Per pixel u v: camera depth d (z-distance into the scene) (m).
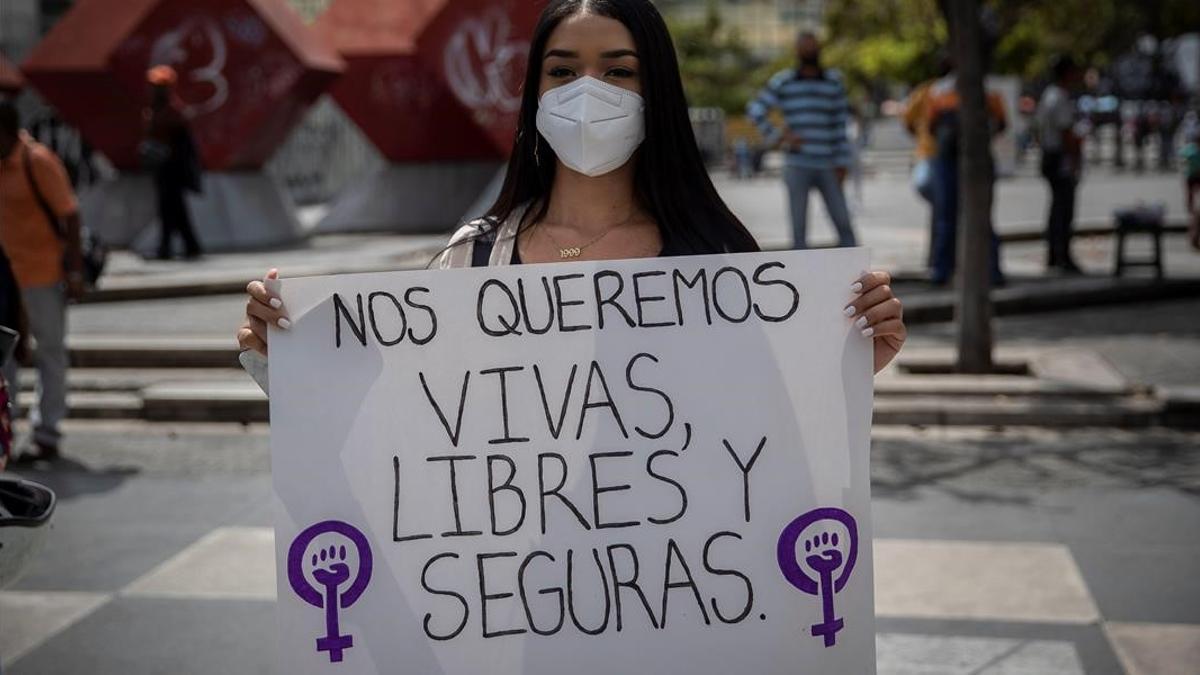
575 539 2.36
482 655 2.35
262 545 5.46
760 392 2.37
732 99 58.41
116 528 5.70
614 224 2.47
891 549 5.24
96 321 10.11
